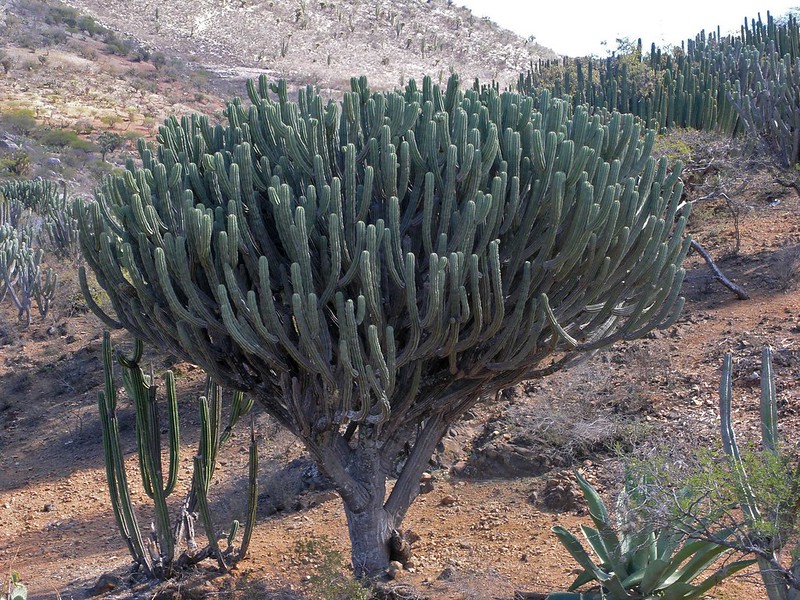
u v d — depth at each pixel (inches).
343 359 199.3
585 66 796.6
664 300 219.5
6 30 2239.2
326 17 3230.8
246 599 244.8
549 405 328.5
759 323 365.7
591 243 207.6
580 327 229.0
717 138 522.3
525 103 224.8
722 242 471.5
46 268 729.0
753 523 169.0
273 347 207.5
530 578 229.5
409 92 244.4
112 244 221.0
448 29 3378.4
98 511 379.6
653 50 745.0
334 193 200.5
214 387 270.2
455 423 343.9
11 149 1304.1
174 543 279.4
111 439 276.4
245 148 205.9
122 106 1784.0
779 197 524.4
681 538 189.3
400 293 209.8
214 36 2847.0
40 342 608.4
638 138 232.2
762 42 703.7
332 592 223.3
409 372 228.7
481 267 210.1
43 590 295.6
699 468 186.9
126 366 268.4
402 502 252.1
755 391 311.0
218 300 196.9
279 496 337.7
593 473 286.7
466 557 252.7
